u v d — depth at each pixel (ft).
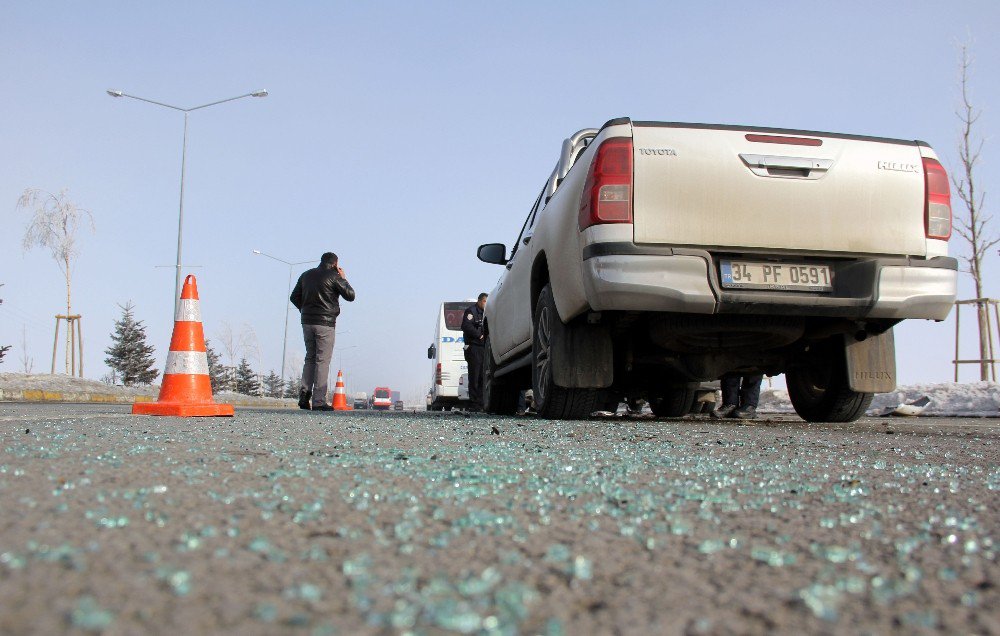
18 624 2.63
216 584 3.23
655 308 14.67
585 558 3.95
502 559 3.86
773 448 10.58
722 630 2.89
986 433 14.73
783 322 15.75
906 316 15.30
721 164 14.79
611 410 27.09
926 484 7.16
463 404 77.41
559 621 2.93
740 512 5.45
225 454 8.55
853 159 15.20
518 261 22.70
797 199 14.93
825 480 7.29
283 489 5.98
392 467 7.39
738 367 18.48
